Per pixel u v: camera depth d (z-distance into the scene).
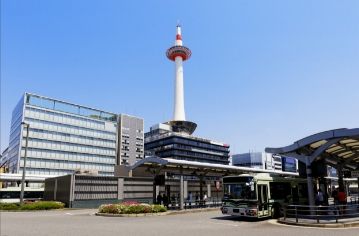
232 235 13.95
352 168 31.92
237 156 173.25
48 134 112.62
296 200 23.61
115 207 25.09
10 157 118.88
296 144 19.98
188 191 41.56
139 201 41.75
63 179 38.34
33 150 107.50
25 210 32.78
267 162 166.25
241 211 20.30
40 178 76.06
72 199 35.28
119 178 40.06
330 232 14.61
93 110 131.00
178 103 143.62
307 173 20.45
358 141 20.56
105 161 129.12
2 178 71.12
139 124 150.00
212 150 162.62
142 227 17.00
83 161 121.44
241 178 20.86
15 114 119.88
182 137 147.50
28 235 13.98
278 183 22.38
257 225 17.94
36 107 111.00
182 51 143.75
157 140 153.00
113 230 15.71
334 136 18.44
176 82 143.62
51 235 13.95
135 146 145.75
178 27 149.88
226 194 21.42
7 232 15.02
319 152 19.89
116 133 136.62
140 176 42.88
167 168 29.98
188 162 27.80
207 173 34.41
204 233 14.59
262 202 20.50
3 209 33.09
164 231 15.31
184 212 27.62
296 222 17.81
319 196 21.53
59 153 114.56
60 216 25.03
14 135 116.50
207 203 34.56
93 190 37.31
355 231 14.83
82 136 123.06
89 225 18.09
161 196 29.95
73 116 121.69
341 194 22.81
